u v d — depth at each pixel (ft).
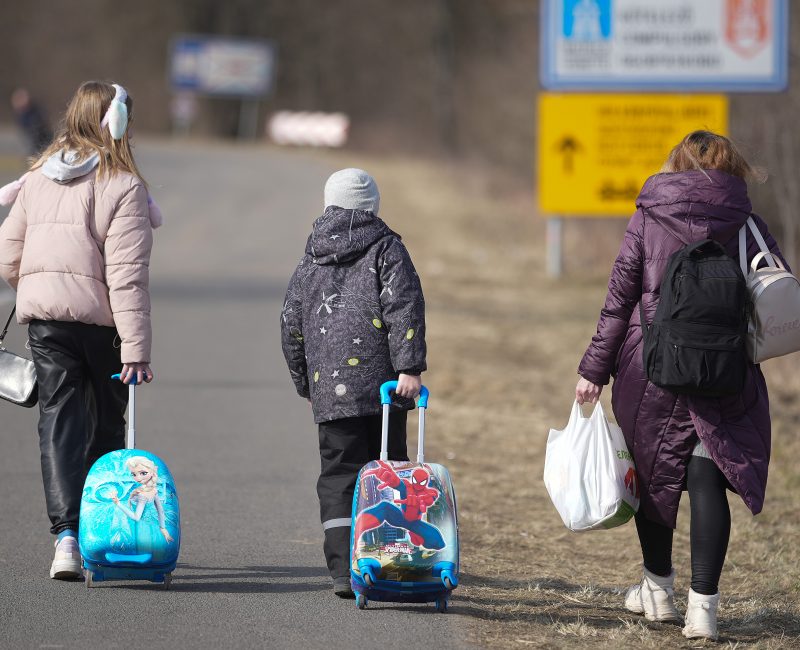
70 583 65.72
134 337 63.46
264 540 75.97
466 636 58.75
